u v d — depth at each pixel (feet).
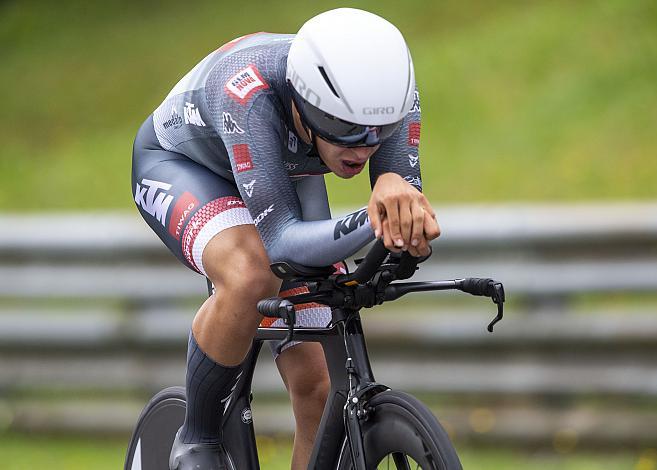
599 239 59.00
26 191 110.73
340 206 94.94
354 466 29.32
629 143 95.55
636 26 112.27
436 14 130.72
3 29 152.87
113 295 65.16
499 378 60.03
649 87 102.47
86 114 126.72
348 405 29.50
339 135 28.09
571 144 97.71
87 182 110.42
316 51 28.07
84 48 142.92
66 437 65.26
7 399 67.15
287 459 57.98
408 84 27.99
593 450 58.29
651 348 58.49
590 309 75.56
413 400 28.91
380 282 29.55
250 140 29.53
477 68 113.29
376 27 28.25
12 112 129.80
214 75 31.63
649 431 57.77
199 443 33.88
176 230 33.04
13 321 66.23
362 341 30.19
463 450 59.47
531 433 59.16
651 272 58.59
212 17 143.95
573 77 106.83
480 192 93.81
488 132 102.83
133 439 38.14
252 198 29.25
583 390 59.00
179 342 64.80
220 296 31.24
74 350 66.13
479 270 60.49
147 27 145.38
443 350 61.00
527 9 124.98
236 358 32.04
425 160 100.68
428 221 26.23
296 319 34.35
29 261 66.28
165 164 34.53
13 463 58.85
